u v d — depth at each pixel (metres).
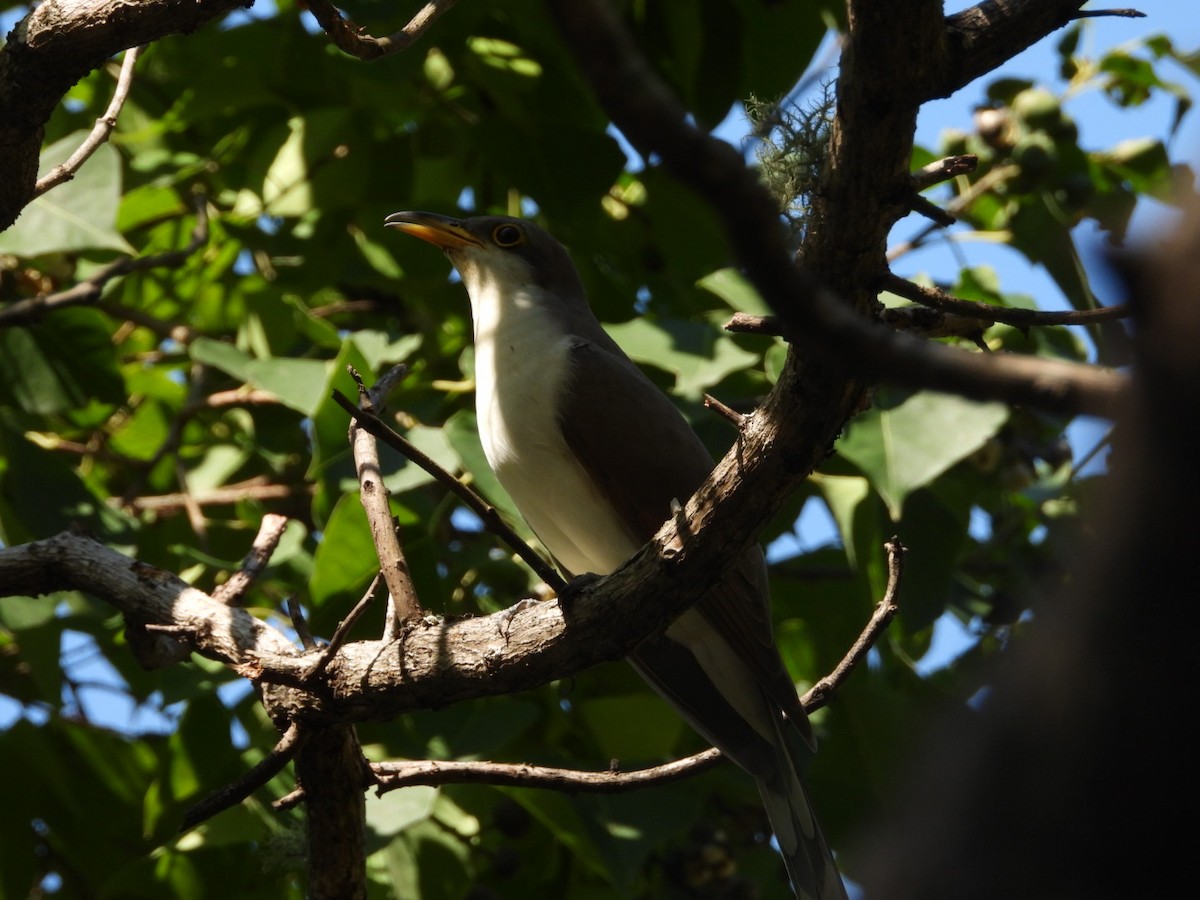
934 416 7.26
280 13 9.51
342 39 5.13
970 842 1.63
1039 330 8.34
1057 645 1.61
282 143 9.70
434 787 6.97
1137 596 1.53
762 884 8.89
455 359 9.91
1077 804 1.57
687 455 7.76
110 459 9.59
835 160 4.28
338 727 5.50
